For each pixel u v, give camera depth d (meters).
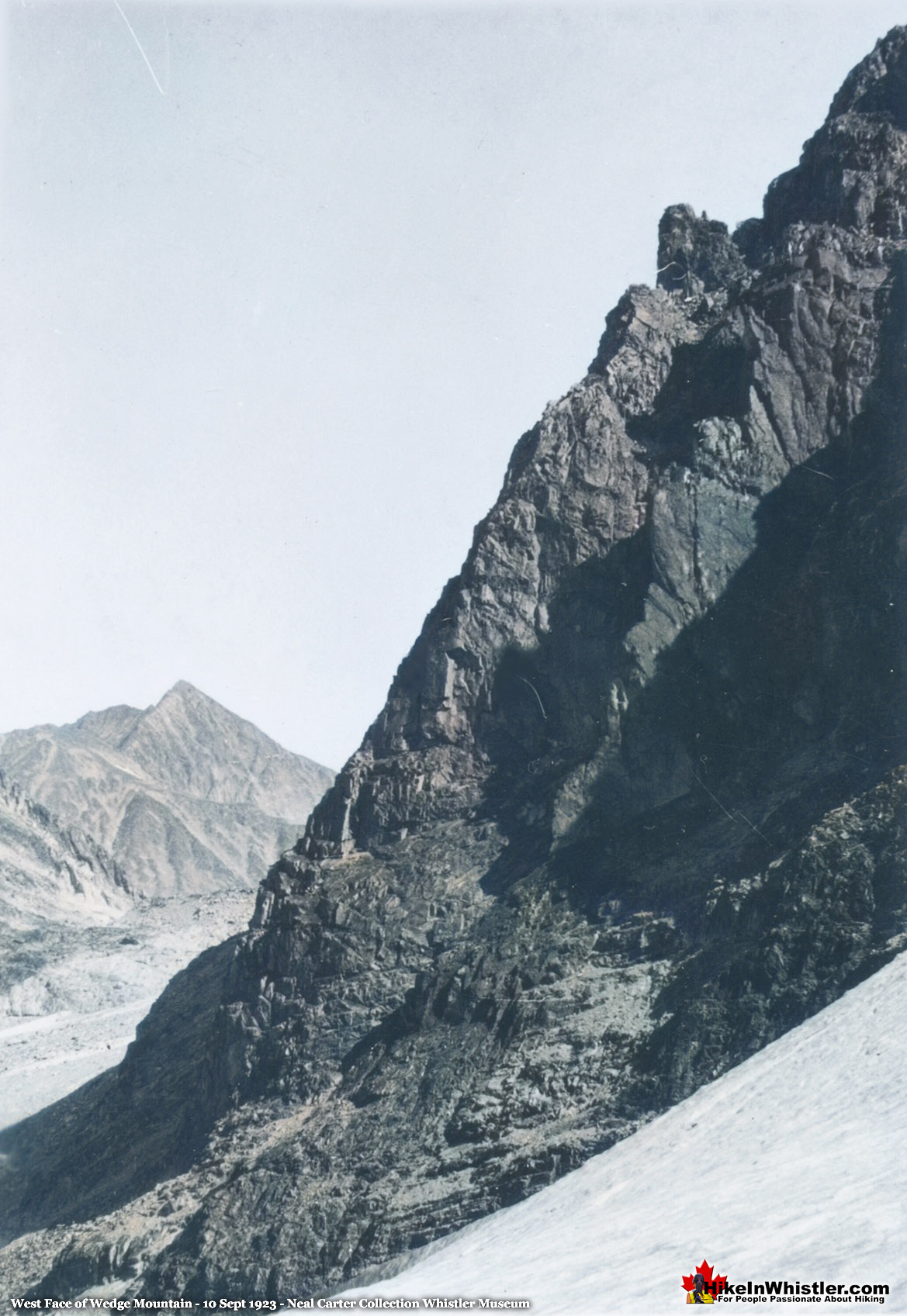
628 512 74.12
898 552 59.72
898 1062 35.19
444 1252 43.44
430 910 66.62
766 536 66.19
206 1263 53.75
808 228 72.81
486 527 77.19
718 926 53.28
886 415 66.31
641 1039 50.50
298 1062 65.44
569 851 63.47
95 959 167.38
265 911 74.62
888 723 56.91
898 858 48.66
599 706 67.00
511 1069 53.16
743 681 63.28
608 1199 38.03
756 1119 37.53
